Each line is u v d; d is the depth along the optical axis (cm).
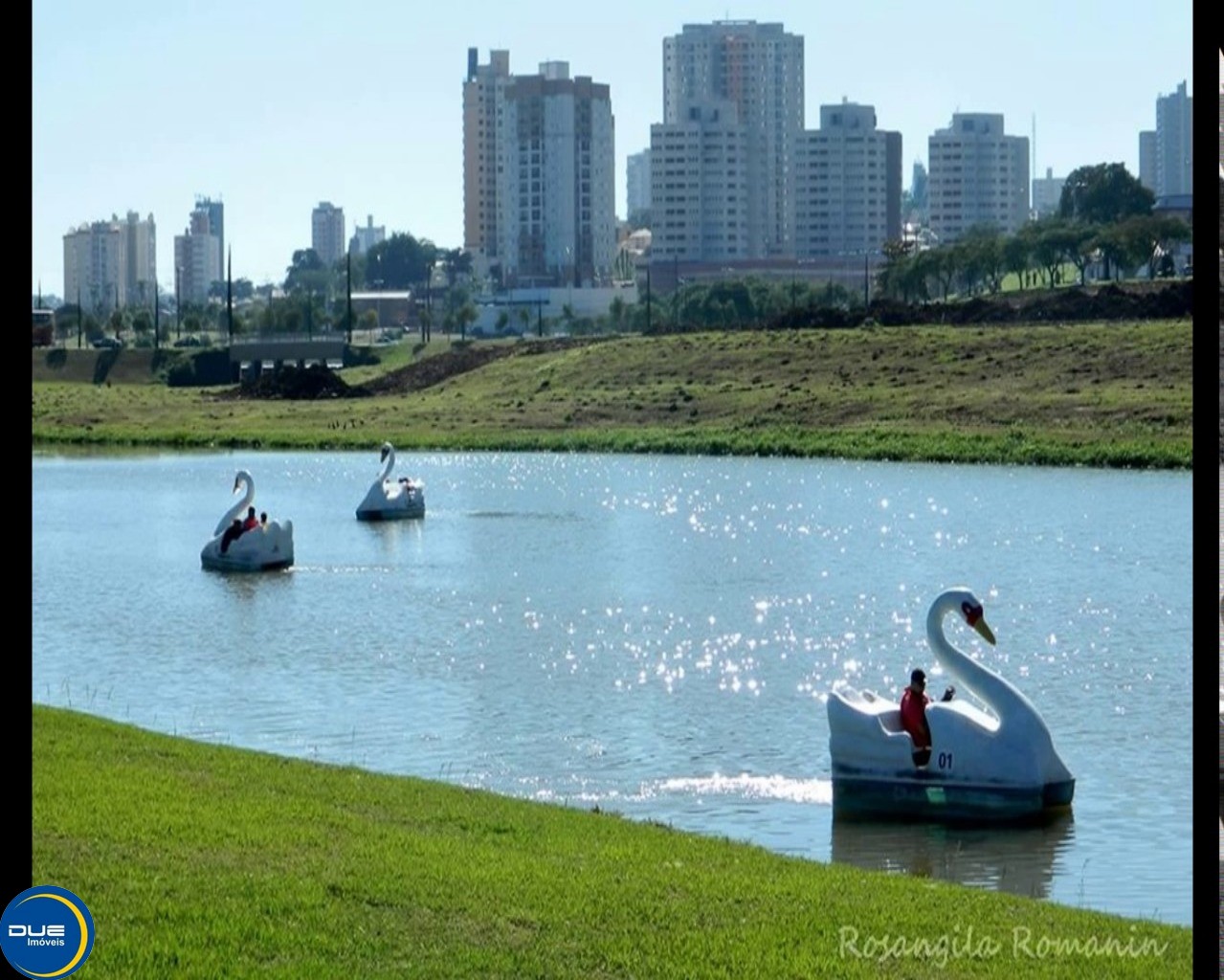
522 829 2053
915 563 5512
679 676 3675
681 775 2767
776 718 3234
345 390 14988
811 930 1636
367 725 3166
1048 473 8662
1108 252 17925
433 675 3688
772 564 5562
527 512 7394
